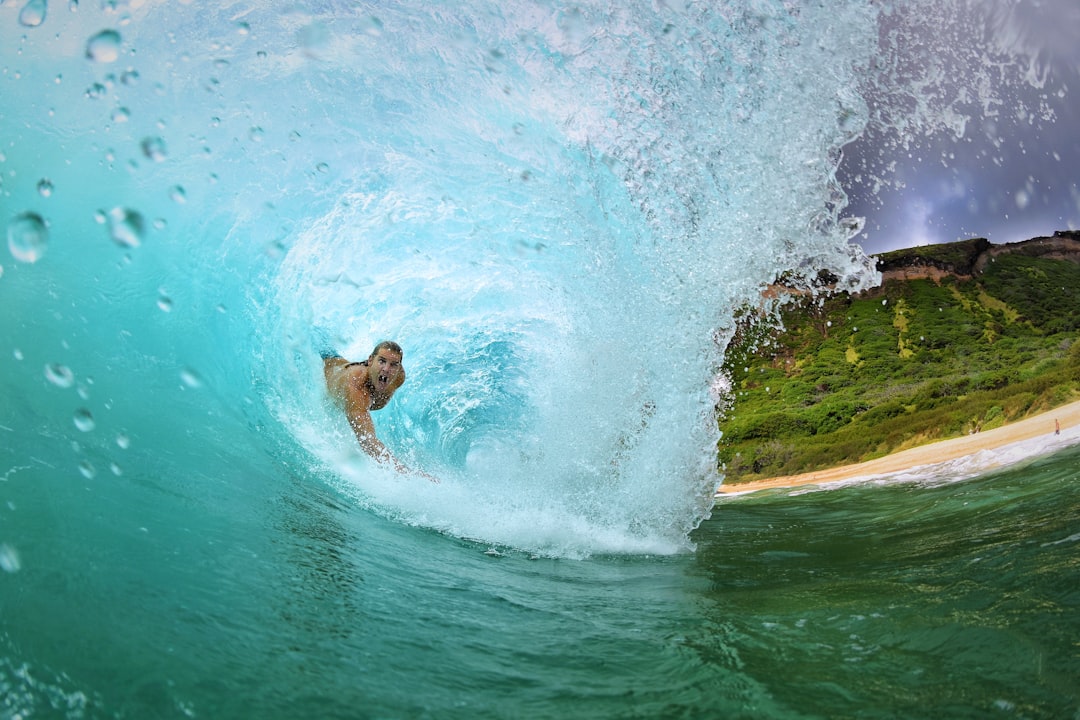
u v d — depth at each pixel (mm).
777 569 2512
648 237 3699
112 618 1364
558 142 4023
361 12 4438
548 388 3482
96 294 2881
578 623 1844
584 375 3438
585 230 3791
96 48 3334
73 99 3678
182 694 1184
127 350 2775
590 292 3652
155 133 3748
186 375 2932
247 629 1475
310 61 4305
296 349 3592
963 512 3395
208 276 3393
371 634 1595
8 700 1074
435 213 4090
